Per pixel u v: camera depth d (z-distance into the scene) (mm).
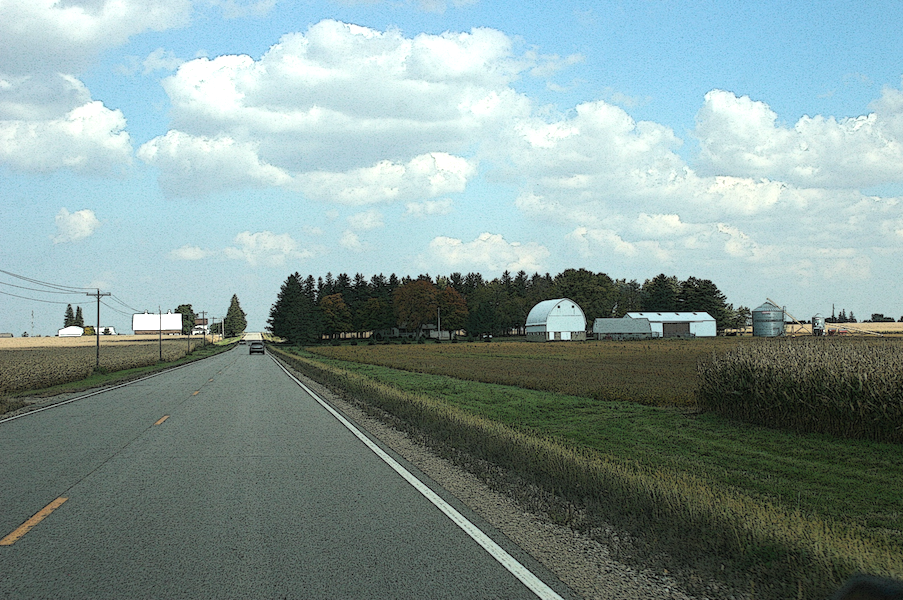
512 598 4816
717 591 4930
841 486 9141
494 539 6320
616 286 165250
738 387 15719
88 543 6180
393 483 8953
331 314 154250
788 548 5559
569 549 6020
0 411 19094
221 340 199375
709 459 11094
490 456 10531
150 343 118750
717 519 6363
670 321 120688
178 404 20953
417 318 141125
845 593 2822
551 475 8797
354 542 6219
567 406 19078
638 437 13523
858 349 14805
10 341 130250
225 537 6375
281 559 5715
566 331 116688
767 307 108812
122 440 13125
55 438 13453
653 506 6949
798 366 14242
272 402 21562
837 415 13383
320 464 10414
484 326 145375
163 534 6477
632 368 38438
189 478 9281
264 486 8750
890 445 12188
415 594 4887
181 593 4910
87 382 34812
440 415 15102
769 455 11422
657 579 5234
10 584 5098
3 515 7227
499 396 22406
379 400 19750
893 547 6137
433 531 6602
